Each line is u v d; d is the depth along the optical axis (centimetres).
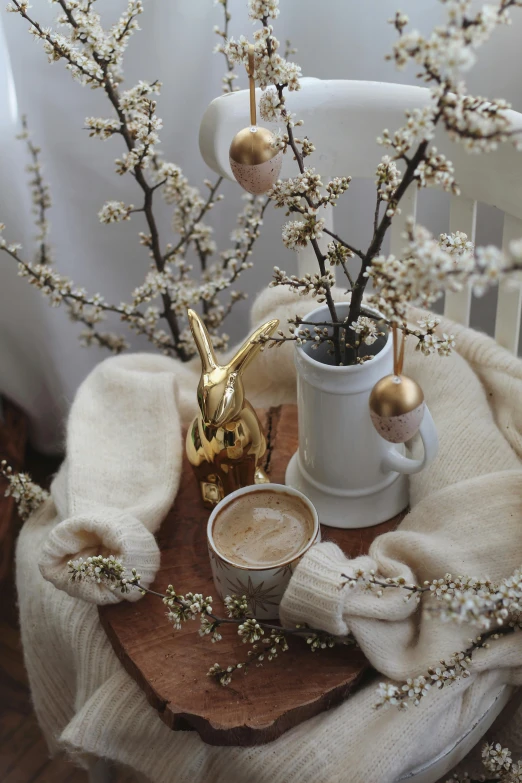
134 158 109
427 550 86
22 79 122
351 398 86
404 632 86
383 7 115
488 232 132
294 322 86
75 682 99
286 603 84
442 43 62
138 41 120
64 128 127
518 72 116
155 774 88
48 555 90
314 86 101
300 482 97
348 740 82
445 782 96
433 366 100
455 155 99
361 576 81
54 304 123
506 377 100
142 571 90
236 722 82
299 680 85
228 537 88
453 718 83
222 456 92
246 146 79
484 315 142
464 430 95
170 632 89
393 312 70
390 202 73
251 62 77
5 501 135
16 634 150
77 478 98
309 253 114
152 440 101
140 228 139
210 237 143
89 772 103
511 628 85
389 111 101
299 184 79
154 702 85
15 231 129
